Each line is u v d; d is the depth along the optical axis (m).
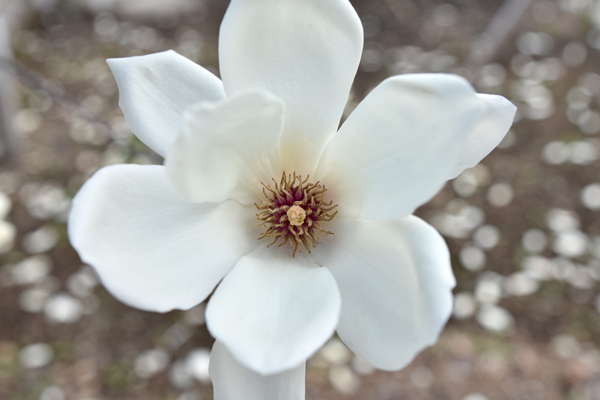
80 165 0.87
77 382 0.64
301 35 0.28
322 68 0.28
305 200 0.30
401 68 1.07
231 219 0.29
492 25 1.16
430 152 0.26
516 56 1.12
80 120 0.93
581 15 1.18
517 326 0.70
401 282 0.27
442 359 0.66
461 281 0.75
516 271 0.76
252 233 0.30
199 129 0.24
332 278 0.27
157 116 0.28
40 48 1.14
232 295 0.27
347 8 0.27
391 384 0.63
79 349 0.67
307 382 0.63
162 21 1.27
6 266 0.75
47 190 0.84
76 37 1.18
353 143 0.28
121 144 0.47
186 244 0.28
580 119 0.97
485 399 0.62
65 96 0.45
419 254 0.26
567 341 0.68
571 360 0.66
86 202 0.25
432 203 0.84
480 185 0.87
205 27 1.26
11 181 0.85
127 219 0.26
